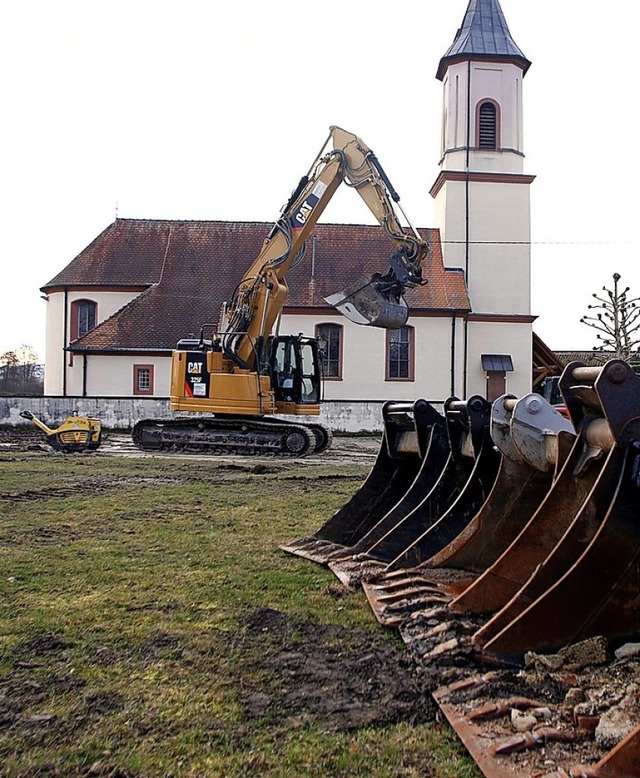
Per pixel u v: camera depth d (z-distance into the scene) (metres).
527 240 38.41
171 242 40.16
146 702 4.22
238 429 22.06
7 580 6.81
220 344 21.92
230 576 6.94
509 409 6.02
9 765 3.54
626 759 3.11
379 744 3.71
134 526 9.50
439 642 4.80
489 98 38.62
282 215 21.05
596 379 4.48
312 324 36.69
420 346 36.94
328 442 22.39
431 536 6.66
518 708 3.86
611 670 4.08
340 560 7.23
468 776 3.40
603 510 4.50
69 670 4.68
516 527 6.08
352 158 20.25
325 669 4.67
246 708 4.13
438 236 39.94
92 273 38.81
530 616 4.44
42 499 11.80
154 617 5.73
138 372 35.25
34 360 86.31
